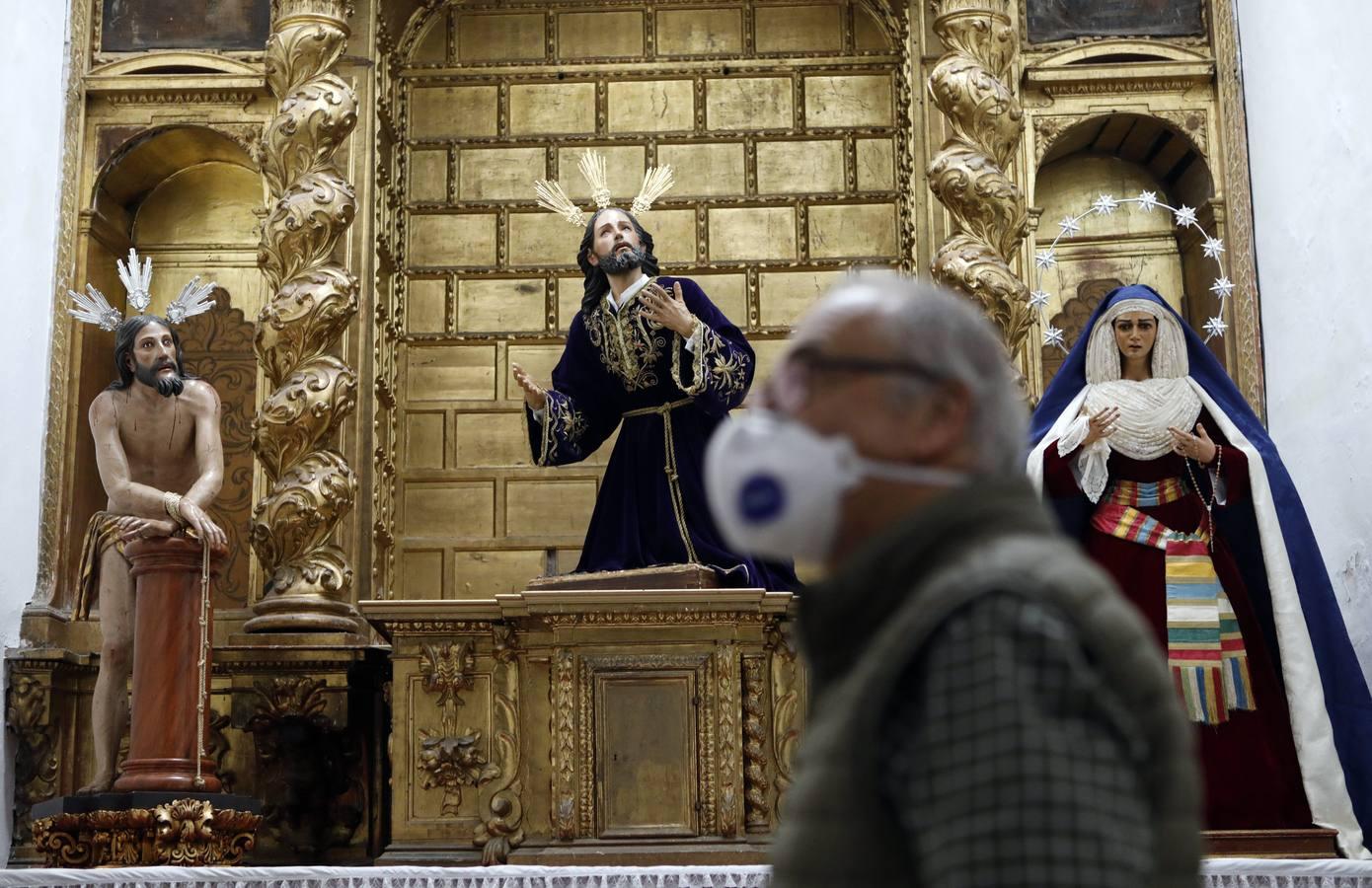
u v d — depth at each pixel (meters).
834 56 9.49
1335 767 6.05
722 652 6.45
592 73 9.48
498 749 6.72
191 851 6.11
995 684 1.43
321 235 8.25
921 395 1.72
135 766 6.28
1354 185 7.60
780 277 9.30
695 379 6.69
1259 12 8.64
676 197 9.35
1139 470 6.47
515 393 9.14
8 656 7.86
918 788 1.45
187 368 9.07
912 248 8.91
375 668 7.95
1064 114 8.97
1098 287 9.19
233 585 8.67
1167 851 1.48
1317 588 6.32
